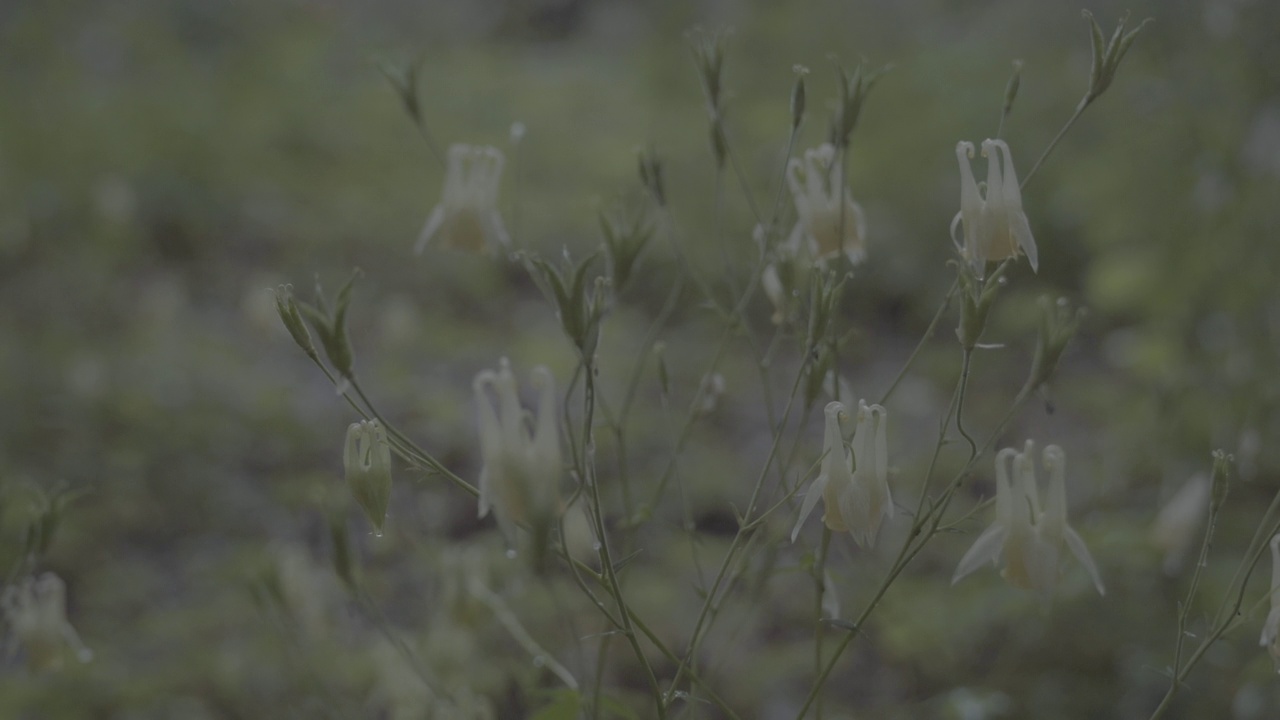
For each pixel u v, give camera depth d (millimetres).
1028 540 1771
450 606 2672
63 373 5031
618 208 2135
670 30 9867
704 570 3955
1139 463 4262
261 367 5664
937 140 7609
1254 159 4438
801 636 3689
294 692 3389
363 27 12680
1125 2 5797
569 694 1985
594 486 1690
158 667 3568
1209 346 4234
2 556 3838
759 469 4816
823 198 2064
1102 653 3395
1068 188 5965
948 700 2789
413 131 9727
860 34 9367
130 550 4270
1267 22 4469
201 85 9125
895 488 4414
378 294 6633
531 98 11391
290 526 4406
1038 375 1766
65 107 7914
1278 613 1747
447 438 4906
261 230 7449
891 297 6887
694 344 6145
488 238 2271
